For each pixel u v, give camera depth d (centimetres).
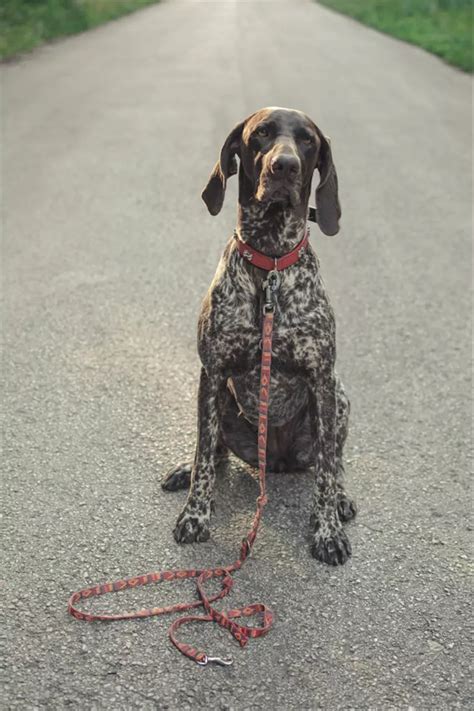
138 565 364
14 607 334
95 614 333
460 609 344
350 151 1101
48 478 422
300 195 362
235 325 377
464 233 825
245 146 379
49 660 308
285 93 1451
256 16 3088
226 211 856
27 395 502
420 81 1636
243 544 365
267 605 343
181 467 422
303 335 377
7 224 801
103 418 479
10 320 600
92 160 1023
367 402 512
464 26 2372
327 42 2245
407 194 938
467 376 550
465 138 1198
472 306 662
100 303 635
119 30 2464
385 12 2903
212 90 1467
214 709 290
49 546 372
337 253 764
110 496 410
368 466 446
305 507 410
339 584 357
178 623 326
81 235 779
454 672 311
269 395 392
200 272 703
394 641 325
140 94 1430
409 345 591
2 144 1088
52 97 1392
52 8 2370
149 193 906
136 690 296
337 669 310
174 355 557
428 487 429
